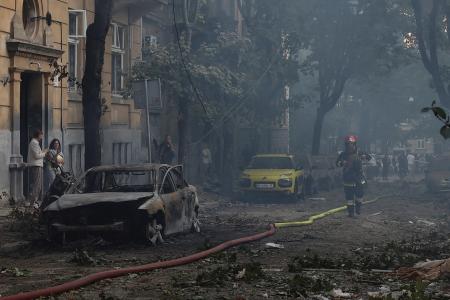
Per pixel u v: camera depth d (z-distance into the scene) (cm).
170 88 3045
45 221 1450
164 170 1633
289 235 1758
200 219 2144
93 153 1952
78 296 884
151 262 1245
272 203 2988
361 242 1662
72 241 1516
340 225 2036
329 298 863
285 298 862
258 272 1026
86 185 1590
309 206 2823
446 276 1019
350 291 910
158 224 1523
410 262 1214
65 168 2553
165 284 970
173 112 3819
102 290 926
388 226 2078
